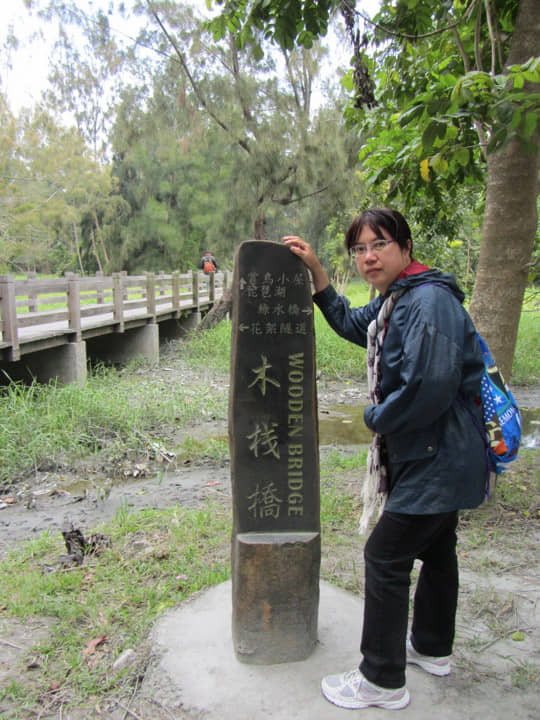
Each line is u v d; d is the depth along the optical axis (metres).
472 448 1.95
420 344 1.82
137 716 2.18
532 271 4.40
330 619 2.71
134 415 7.07
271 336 2.32
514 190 3.88
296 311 2.32
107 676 2.41
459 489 1.94
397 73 4.75
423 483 1.94
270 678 2.32
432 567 2.24
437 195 4.89
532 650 2.52
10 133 20.52
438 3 4.17
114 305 9.98
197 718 2.14
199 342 12.73
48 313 7.92
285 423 2.36
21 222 20.83
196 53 11.81
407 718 2.11
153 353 11.48
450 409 1.95
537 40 3.71
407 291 1.98
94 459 5.97
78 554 3.44
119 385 8.62
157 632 2.62
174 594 3.01
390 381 2.01
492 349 4.04
